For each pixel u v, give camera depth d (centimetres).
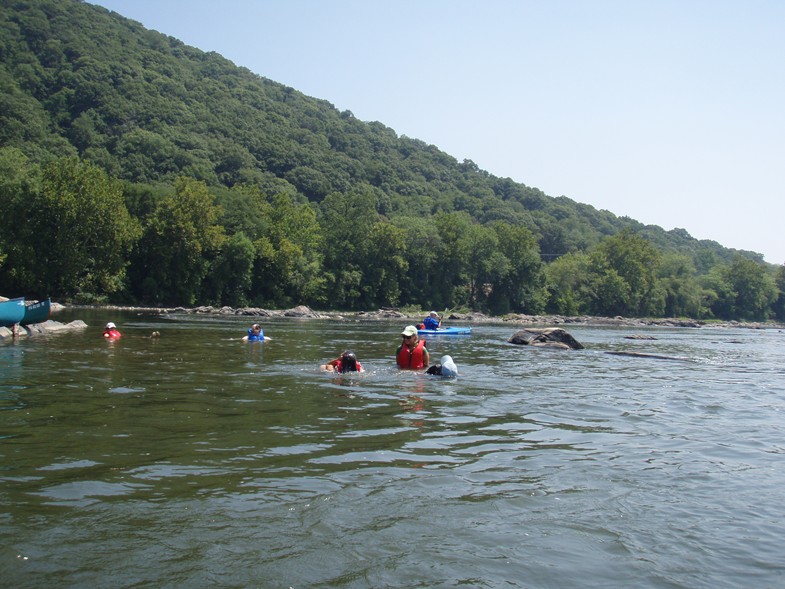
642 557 487
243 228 7506
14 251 5419
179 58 17475
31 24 12231
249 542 483
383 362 1838
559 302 10188
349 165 14550
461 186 17800
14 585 404
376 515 550
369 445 802
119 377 1320
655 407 1210
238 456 722
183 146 11331
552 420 1028
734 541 524
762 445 893
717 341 4303
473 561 468
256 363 1686
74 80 11400
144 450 734
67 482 607
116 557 450
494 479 672
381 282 8538
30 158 8644
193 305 6762
